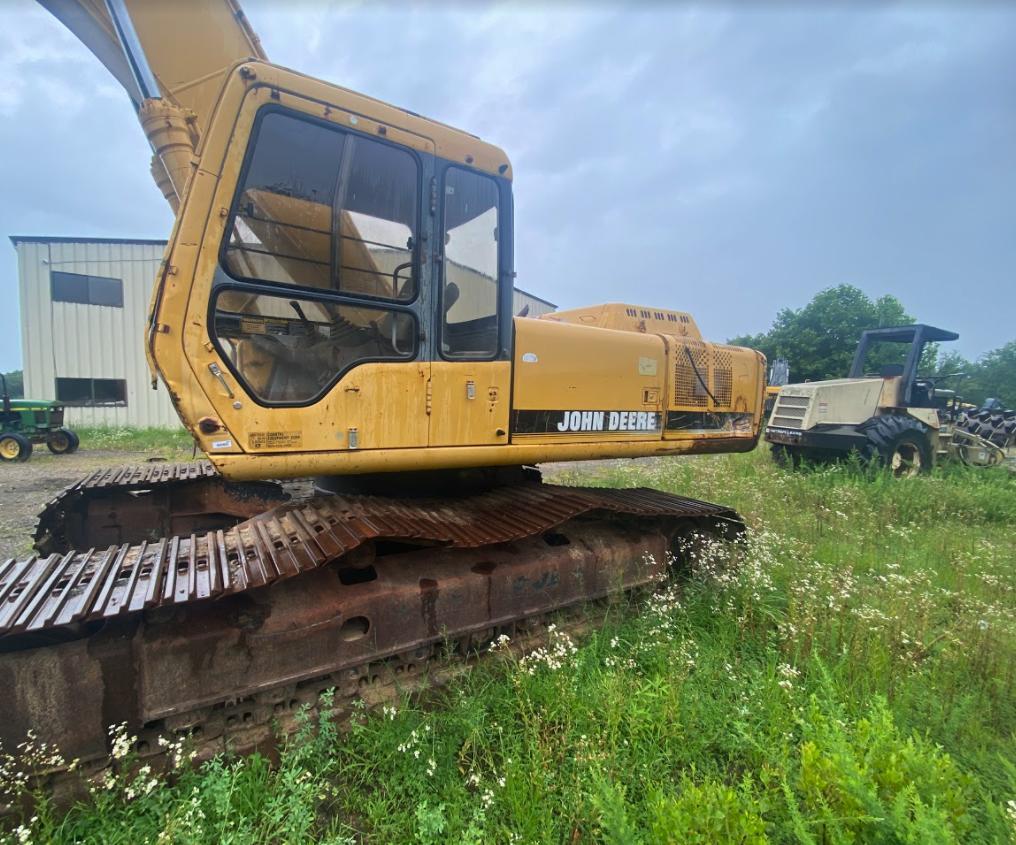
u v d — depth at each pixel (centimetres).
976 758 241
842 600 372
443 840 202
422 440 295
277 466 254
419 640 294
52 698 212
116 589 223
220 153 235
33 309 1642
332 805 231
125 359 1744
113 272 1712
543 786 217
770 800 208
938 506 711
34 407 1259
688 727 260
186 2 296
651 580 406
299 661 258
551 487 401
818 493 759
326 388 265
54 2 298
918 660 317
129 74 339
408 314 288
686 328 527
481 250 319
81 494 431
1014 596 427
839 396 998
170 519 466
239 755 243
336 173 266
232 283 241
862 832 179
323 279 271
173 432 1619
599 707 265
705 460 1092
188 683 233
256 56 330
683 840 174
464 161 302
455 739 252
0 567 246
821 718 228
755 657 330
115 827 202
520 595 335
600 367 388
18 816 205
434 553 327
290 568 237
